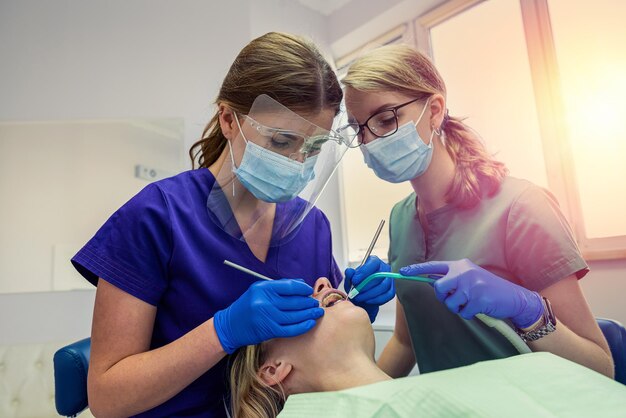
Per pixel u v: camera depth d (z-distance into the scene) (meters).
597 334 0.85
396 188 2.56
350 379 0.87
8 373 2.10
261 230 1.01
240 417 0.87
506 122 2.15
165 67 2.38
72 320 2.24
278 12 2.57
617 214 1.75
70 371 0.98
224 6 2.43
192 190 0.97
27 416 2.06
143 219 0.86
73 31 2.40
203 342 0.75
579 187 1.86
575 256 0.85
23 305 2.23
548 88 1.96
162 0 2.44
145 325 0.82
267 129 0.85
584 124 1.86
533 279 0.89
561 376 0.66
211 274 0.92
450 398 0.59
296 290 0.83
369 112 1.01
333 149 1.00
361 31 2.72
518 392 0.62
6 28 2.40
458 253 1.02
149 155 2.31
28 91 2.34
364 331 0.92
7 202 2.26
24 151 2.30
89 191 2.29
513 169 2.10
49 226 2.26
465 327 1.02
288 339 0.92
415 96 1.00
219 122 0.96
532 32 2.03
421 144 1.01
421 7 2.51
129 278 0.82
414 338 1.14
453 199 1.04
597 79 1.84
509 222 0.94
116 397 0.74
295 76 0.84
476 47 2.31
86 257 0.82
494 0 2.25
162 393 0.74
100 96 2.35
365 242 2.70
